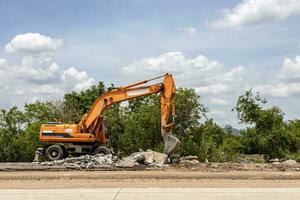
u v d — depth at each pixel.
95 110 32.88
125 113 54.47
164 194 15.30
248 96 59.88
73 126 32.75
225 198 14.40
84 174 23.47
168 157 29.70
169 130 30.00
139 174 23.17
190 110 47.56
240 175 22.53
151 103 48.53
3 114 56.53
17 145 53.94
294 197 14.57
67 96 67.19
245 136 59.97
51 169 26.91
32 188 17.67
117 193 15.63
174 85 30.98
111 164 28.05
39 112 63.44
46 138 32.75
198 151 45.19
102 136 33.06
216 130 57.19
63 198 14.66
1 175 23.33
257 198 14.38
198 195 15.02
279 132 57.19
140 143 47.84
